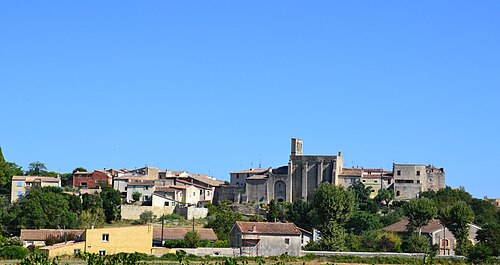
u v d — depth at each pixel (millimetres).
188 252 169625
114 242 164750
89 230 163125
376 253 175875
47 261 101312
